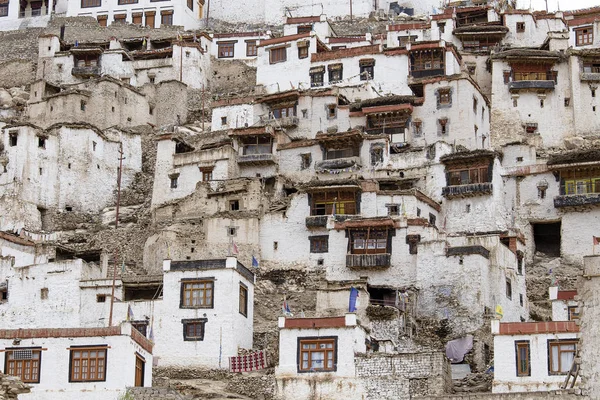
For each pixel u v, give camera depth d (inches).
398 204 3804.1
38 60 5438.0
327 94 4549.7
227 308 2992.1
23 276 3403.1
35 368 2500.0
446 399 1999.3
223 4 6176.2
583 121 4547.2
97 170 4443.9
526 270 3772.1
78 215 4306.1
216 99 5078.7
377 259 3575.3
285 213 3818.9
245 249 3801.7
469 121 4328.3
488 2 5531.5
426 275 3417.8
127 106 4940.9
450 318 3299.7
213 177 4227.4
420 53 4719.5
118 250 3966.5
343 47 5305.1
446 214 3919.8
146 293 3309.5
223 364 2933.1
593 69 4616.1
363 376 2635.3
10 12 6151.6
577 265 3754.9
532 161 4160.9
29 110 4845.0
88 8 6033.5
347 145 4212.6
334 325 2701.8
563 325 2474.2
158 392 2444.6
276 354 2933.1
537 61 4633.4
